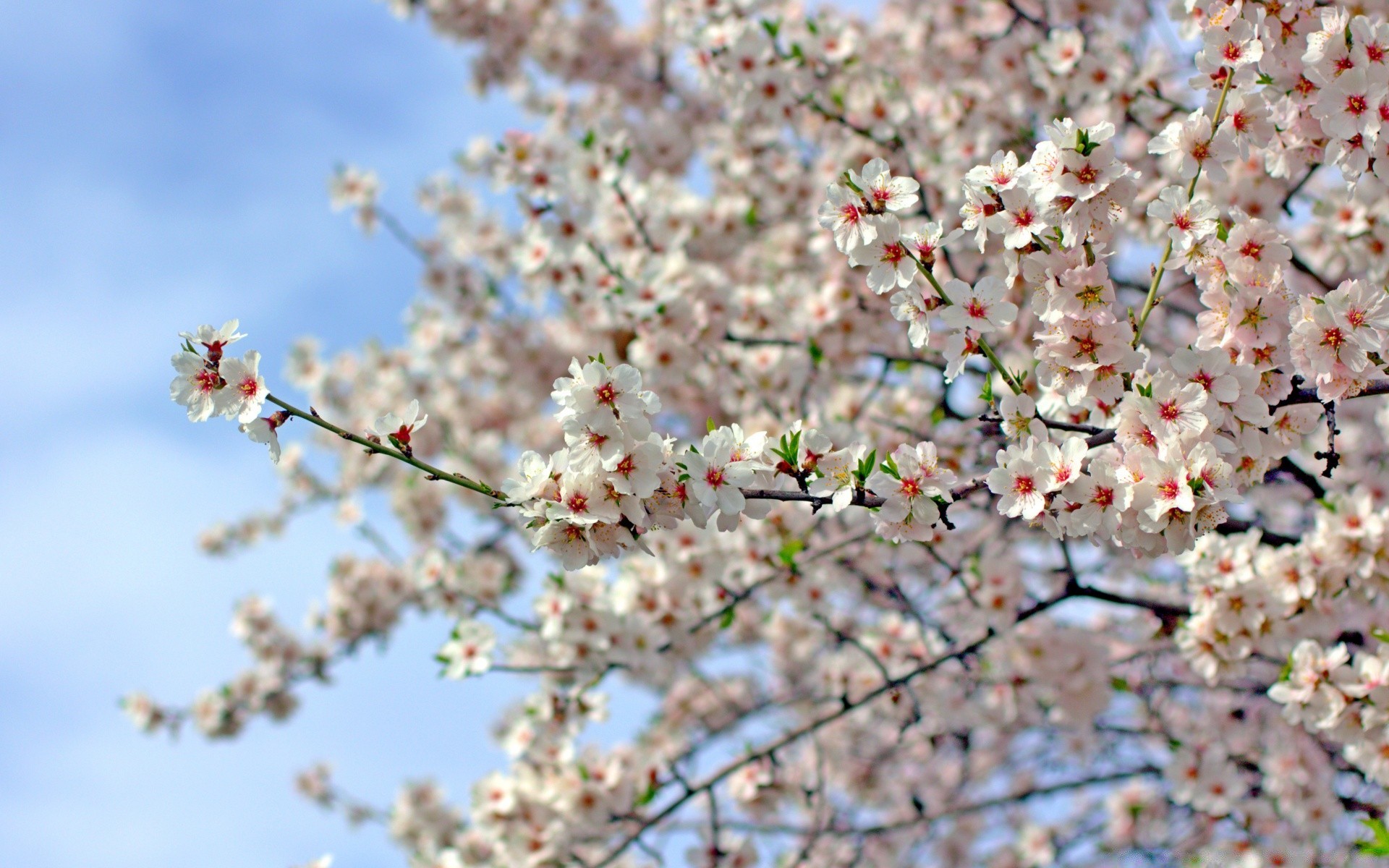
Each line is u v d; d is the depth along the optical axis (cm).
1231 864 470
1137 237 479
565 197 589
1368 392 261
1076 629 552
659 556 507
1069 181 262
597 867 482
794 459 276
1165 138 294
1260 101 301
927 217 551
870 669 602
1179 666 547
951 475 270
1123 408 264
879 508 274
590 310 668
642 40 846
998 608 495
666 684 647
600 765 504
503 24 815
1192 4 304
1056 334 268
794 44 546
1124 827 598
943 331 536
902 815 686
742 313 587
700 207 676
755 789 520
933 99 608
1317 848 455
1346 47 280
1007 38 575
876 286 276
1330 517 379
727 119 704
